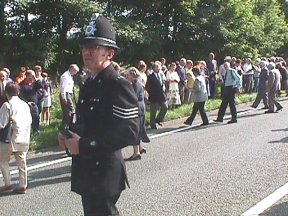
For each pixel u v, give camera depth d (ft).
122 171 11.03
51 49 69.31
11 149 23.21
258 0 109.81
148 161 29.50
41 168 28.73
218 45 85.25
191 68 57.21
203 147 33.68
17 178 26.32
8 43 67.67
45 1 69.00
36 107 37.81
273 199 21.17
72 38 73.51
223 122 46.60
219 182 24.07
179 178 25.07
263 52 104.42
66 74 36.35
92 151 10.37
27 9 68.39
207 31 84.12
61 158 31.55
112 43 10.75
